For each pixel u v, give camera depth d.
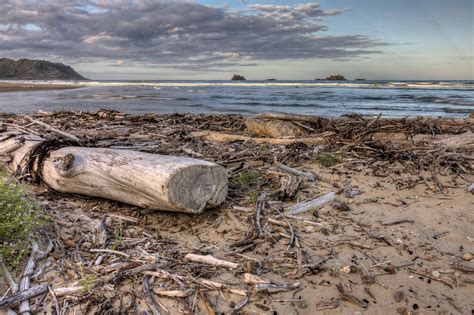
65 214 4.29
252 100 27.31
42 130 7.44
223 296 2.89
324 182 5.31
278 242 3.70
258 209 4.25
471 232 3.86
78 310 2.71
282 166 5.71
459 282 3.06
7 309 2.67
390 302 2.84
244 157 6.28
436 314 2.70
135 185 3.96
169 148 6.84
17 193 3.85
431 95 32.12
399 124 8.12
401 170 5.71
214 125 10.24
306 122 8.72
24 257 3.28
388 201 4.68
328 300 2.86
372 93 36.56
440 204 4.56
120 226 3.91
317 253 3.52
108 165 4.25
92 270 3.14
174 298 2.86
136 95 33.06
